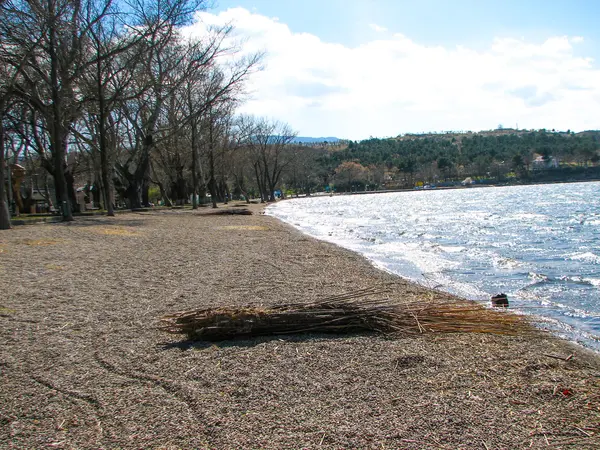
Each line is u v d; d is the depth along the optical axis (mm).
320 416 4090
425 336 6422
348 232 26688
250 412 4160
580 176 155375
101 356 5531
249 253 15352
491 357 5641
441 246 19234
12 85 21047
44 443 3658
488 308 7422
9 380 4824
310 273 11672
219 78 45062
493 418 4055
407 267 13742
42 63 27969
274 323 6379
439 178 167875
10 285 9203
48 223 23891
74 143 36375
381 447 3592
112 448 3592
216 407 4254
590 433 3805
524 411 4199
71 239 17062
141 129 38531
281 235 22406
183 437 3742
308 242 19281
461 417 4066
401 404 4320
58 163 25438
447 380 4883
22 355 5531
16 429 3869
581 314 8391
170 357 5527
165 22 29891
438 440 3691
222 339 6227
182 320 6238
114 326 6730
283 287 9688
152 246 16438
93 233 19375
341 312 6570
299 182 133500
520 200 67625
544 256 15969
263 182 89062
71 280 9930
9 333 6328
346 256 15312
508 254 16609
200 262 13031
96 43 28641
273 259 14102
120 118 37469
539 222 31172
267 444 3635
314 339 6227
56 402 4344
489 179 159625
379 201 84500
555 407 4289
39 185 64625
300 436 3748
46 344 5922
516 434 3789
